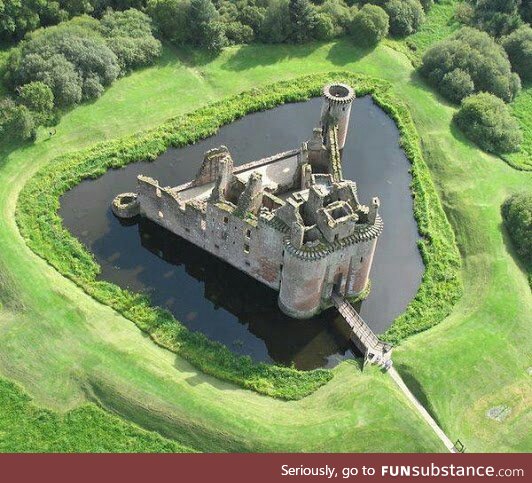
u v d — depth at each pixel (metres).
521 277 90.88
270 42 132.25
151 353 76.12
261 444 67.81
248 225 79.44
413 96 123.88
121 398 70.69
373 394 73.06
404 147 112.62
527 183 107.44
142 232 93.81
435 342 79.88
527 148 115.44
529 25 142.12
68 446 66.88
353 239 76.06
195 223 86.88
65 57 111.81
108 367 73.31
